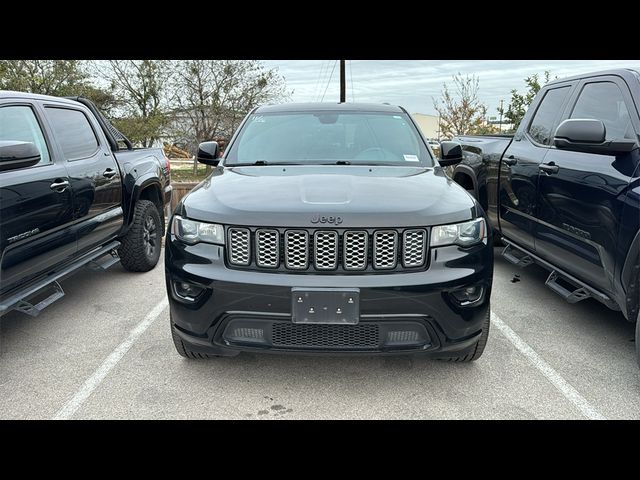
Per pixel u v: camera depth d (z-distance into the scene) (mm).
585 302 4270
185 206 2828
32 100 3623
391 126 3934
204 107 17312
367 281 2463
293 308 2461
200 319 2617
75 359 3246
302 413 2621
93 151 4250
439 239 2564
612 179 2928
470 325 2617
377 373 3029
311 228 2500
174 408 2668
